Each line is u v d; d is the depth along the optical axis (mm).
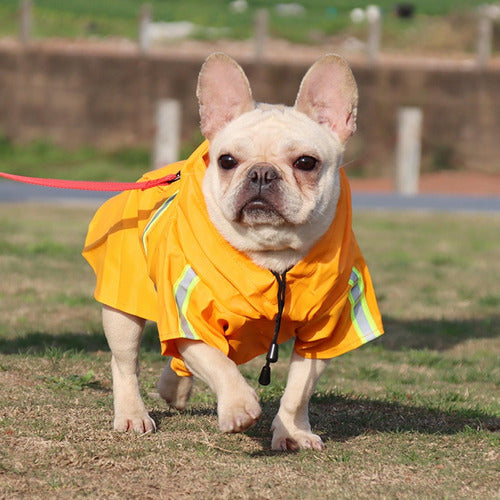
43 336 10461
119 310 6773
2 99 34594
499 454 6547
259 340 6262
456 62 38219
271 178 5602
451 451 6609
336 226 6027
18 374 8469
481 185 33156
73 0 50781
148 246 6395
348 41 45938
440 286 15172
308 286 5953
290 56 38250
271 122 5941
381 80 35281
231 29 47625
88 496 5379
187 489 5559
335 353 6336
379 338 11664
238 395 5656
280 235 5734
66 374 8641
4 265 15359
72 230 19906
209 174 6078
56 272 15008
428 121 35531
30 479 5637
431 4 54281
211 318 5918
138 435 6648
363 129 35250
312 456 6324
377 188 31891
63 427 6707
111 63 34844
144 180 6984
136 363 6980
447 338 11852
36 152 34188
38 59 34656
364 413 7797
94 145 34844
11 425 6672
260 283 5836
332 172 5980
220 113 6250
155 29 46031
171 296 5977
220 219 5855
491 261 17797
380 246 19062
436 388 9047
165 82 34969
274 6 54000
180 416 7406
